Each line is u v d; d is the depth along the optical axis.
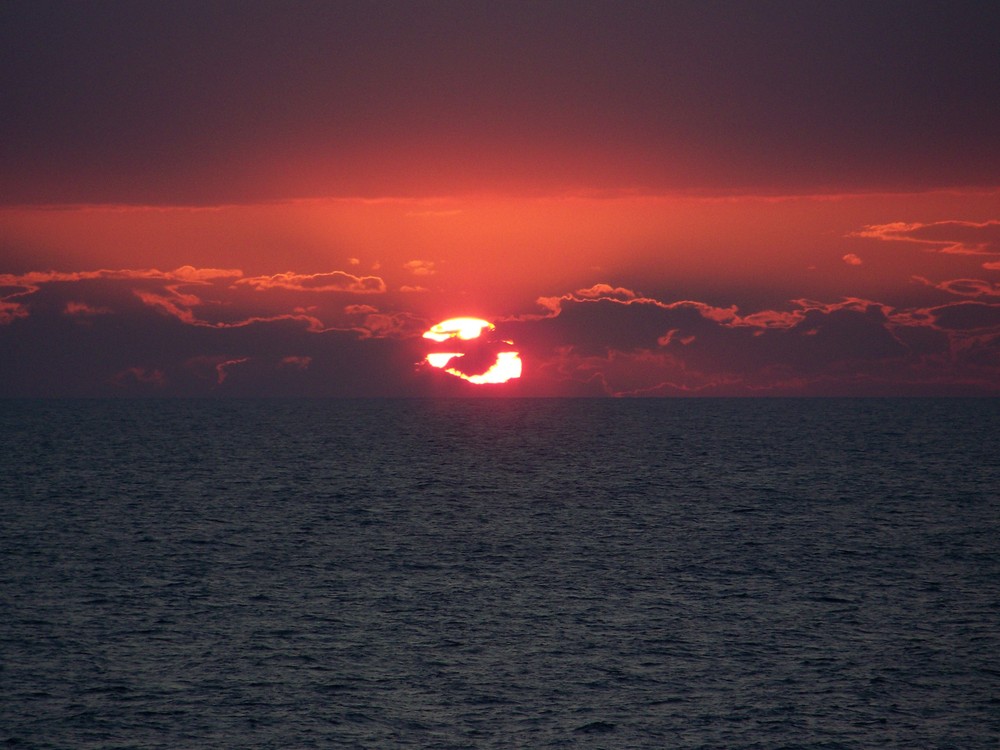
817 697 148.88
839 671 159.12
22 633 171.88
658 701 147.12
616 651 167.50
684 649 168.75
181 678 153.38
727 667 160.50
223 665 159.12
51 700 144.00
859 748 133.38
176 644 168.62
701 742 134.62
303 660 162.00
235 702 145.00
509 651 167.25
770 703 146.62
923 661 163.75
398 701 146.38
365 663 160.88
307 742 133.12
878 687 152.75
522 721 140.38
